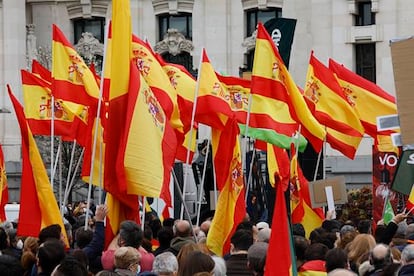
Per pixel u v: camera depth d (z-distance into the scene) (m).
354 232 37.19
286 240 26.41
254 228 37.06
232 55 102.00
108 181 33.62
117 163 33.19
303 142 54.25
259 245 28.97
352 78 52.44
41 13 105.00
